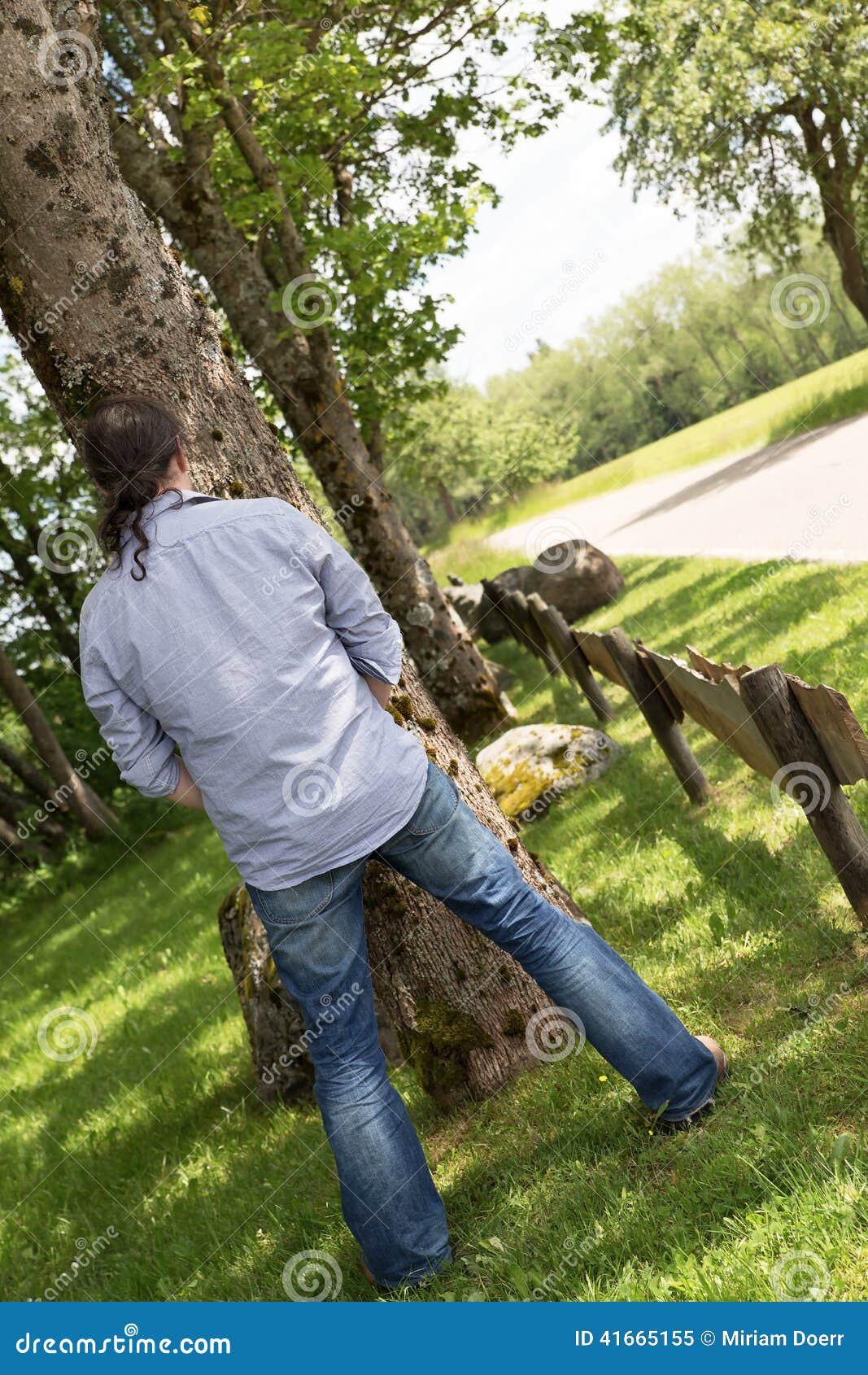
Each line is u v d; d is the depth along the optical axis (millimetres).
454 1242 2605
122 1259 3467
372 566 9953
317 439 9977
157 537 2434
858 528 9391
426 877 2561
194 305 3160
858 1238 1985
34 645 20766
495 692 9953
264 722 2367
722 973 3262
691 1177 2367
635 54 17391
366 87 8750
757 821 4340
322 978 2479
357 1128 2477
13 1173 5090
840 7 16688
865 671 5164
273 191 9281
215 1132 4344
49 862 17781
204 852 12617
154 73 7938
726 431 31672
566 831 5746
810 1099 2445
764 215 20359
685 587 11266
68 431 3080
